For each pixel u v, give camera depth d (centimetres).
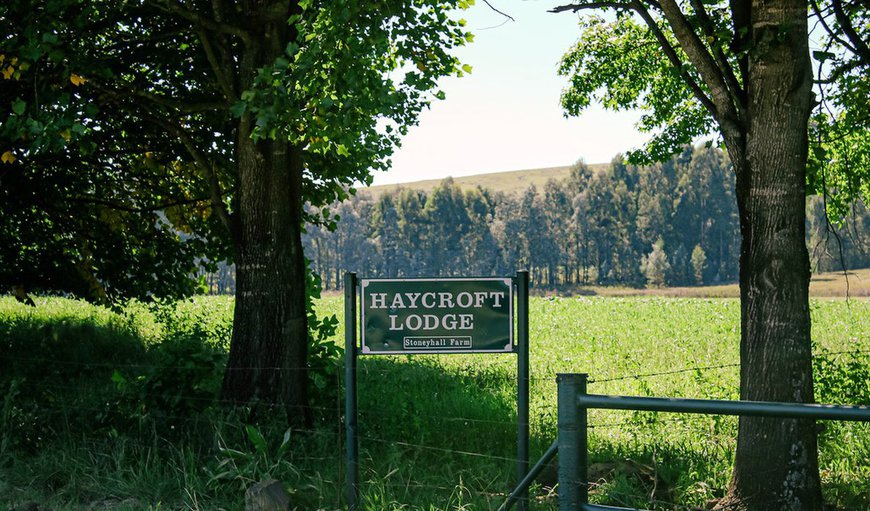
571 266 16538
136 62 1128
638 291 13725
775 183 621
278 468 687
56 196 1315
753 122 632
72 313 2038
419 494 647
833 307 3119
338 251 17050
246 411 790
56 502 642
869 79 847
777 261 621
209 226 1365
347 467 604
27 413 793
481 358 1627
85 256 1390
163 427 776
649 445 848
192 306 2614
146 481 677
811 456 625
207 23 849
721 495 701
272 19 858
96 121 1199
